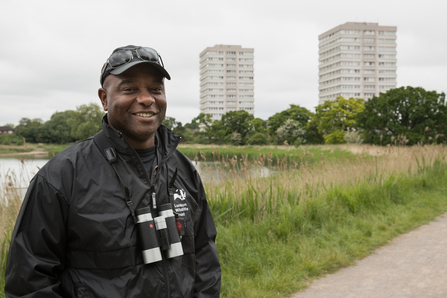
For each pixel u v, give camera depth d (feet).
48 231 3.77
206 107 531.50
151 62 4.16
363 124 115.44
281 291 11.73
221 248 13.71
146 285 3.98
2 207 13.42
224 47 531.50
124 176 4.16
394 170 29.27
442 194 26.84
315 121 184.75
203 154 19.15
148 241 4.00
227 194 17.85
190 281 4.53
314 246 15.31
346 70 435.94
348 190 21.97
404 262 14.46
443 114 101.50
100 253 3.84
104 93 4.60
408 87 107.45
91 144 4.26
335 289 12.00
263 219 16.58
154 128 4.41
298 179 21.31
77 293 3.83
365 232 17.61
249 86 537.65
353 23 434.30
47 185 3.83
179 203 4.63
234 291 11.43
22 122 327.47
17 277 3.68
